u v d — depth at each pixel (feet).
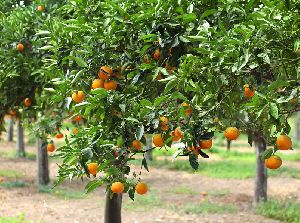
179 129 12.82
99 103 13.00
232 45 11.68
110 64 14.39
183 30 14.30
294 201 45.75
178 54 14.49
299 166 74.84
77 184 52.54
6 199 42.50
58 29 15.81
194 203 45.09
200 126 12.48
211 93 12.46
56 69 16.34
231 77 12.57
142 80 14.16
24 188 48.24
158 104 12.56
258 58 12.02
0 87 21.86
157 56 14.32
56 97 14.60
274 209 40.34
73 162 13.28
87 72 14.51
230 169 71.10
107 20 13.87
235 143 115.96
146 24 13.93
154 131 13.17
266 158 12.14
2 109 24.18
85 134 13.61
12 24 22.57
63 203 42.47
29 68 22.00
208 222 37.09
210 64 12.16
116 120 13.28
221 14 14.57
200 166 72.59
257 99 10.84
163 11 13.71
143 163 13.48
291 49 12.13
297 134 108.88
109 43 14.05
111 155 13.30
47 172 50.21
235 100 14.75
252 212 41.04
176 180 60.03
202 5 14.53
